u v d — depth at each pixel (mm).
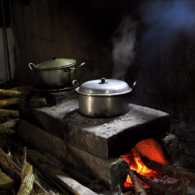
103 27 4961
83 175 2902
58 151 3293
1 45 6227
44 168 3090
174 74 4199
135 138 2816
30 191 2396
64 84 3686
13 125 4094
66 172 3100
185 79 4082
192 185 2770
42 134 3518
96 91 2883
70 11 5301
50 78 3590
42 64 3625
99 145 2654
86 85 3004
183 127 4117
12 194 2648
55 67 3525
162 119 3039
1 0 5996
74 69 3633
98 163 2684
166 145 3025
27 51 6211
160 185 2639
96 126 2846
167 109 4418
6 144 3799
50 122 3309
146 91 4637
